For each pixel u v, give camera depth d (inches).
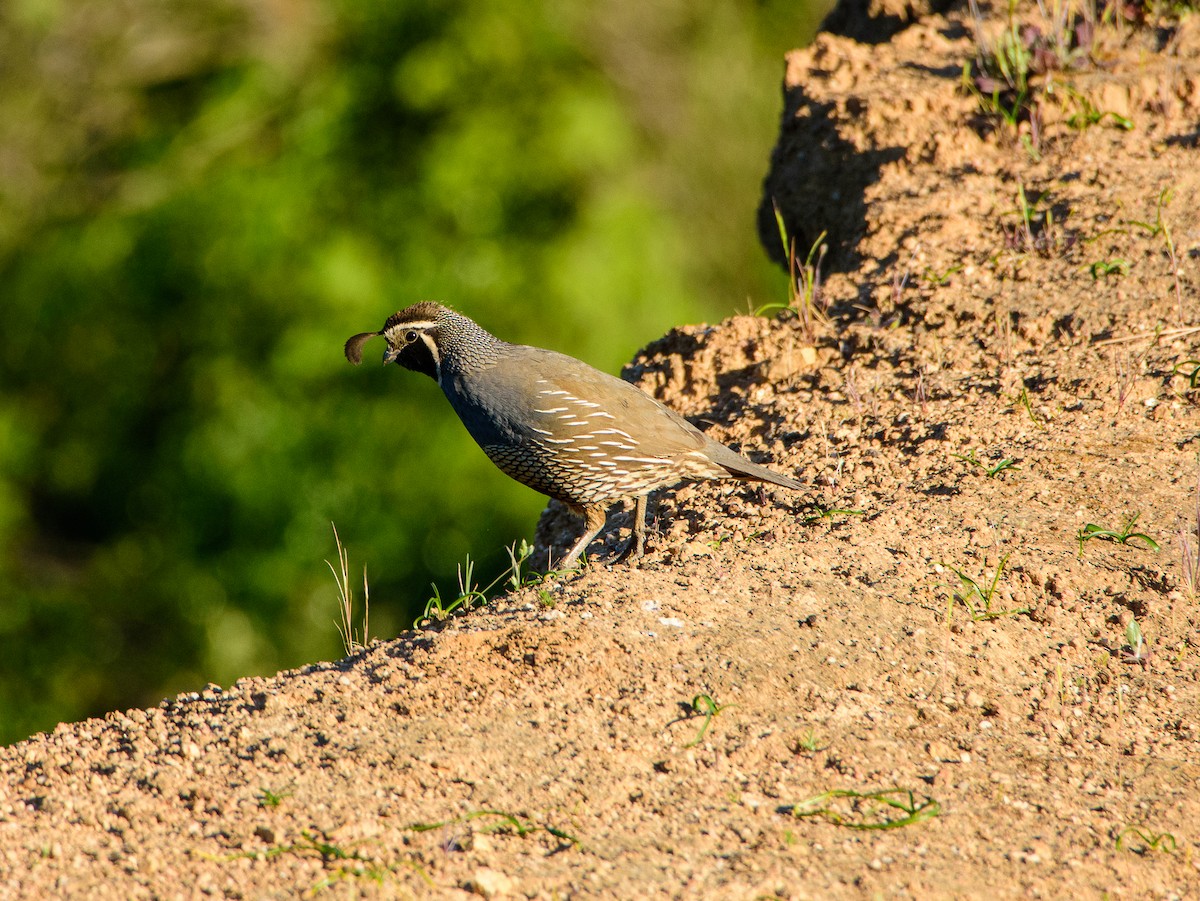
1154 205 446.6
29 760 261.9
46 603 1002.7
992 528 324.8
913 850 230.1
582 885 218.1
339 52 1027.3
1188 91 502.0
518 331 949.8
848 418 388.5
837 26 671.8
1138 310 402.6
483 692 270.2
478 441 359.9
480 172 957.8
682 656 280.1
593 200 953.5
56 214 1049.5
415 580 946.7
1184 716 271.0
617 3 956.0
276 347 960.3
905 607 296.8
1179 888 225.5
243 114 1031.0
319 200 979.9
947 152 507.5
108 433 1032.8
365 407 958.4
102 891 218.4
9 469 1036.5
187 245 989.8
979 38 535.5
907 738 261.1
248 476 957.8
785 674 275.1
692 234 960.9
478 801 239.8
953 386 390.9
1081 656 287.4
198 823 235.5
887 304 435.8
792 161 562.3
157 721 272.7
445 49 975.0
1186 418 362.0
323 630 956.0
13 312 1042.7
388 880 217.9
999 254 442.0
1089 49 518.9
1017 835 235.8
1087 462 348.2
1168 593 301.4
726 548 330.0
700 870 222.8
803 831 234.1
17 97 1033.5
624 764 250.4
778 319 450.9
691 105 956.6
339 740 257.8
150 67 1045.8
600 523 357.7
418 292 954.1
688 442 341.7
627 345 954.1
